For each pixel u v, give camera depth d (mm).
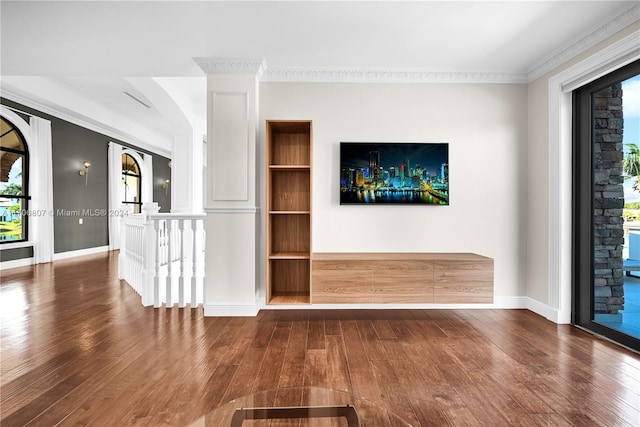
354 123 3674
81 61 3473
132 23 2746
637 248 2650
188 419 1733
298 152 3678
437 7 2521
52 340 2775
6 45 3119
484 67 3600
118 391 2006
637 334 2650
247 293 3445
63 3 2471
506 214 3701
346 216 3684
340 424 1250
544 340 2795
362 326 3158
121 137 8539
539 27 2801
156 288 3717
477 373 2236
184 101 5617
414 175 3664
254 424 1249
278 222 3670
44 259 6391
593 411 1815
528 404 1882
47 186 6430
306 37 2979
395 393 1992
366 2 2475
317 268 3203
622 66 2656
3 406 1853
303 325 3182
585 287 3057
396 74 3645
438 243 3701
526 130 3703
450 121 3693
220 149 3441
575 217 3156
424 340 2809
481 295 3227
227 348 2641
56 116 6684
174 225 4957
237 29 2848
